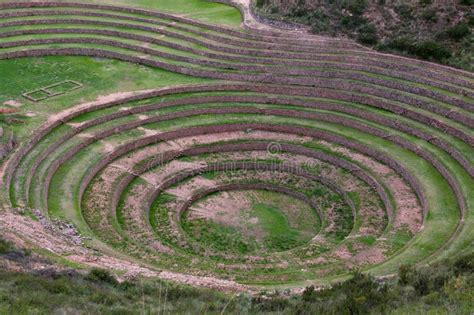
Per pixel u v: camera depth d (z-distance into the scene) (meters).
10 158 37.78
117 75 52.09
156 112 46.44
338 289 24.66
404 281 24.62
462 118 41.81
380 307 21.36
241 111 47.19
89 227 34.12
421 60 48.06
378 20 51.44
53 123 42.66
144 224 35.75
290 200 40.03
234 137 44.97
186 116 46.81
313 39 52.03
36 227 31.34
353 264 31.42
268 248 35.06
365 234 34.97
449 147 39.84
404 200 37.22
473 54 46.72
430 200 35.97
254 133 45.53
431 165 39.62
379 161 41.53
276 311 23.19
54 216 34.00
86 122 43.69
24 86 49.47
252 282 29.09
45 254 27.72
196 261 32.22
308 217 38.34
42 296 22.14
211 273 30.61
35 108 45.28
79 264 27.36
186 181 40.91
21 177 36.59
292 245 35.44
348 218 37.56
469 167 37.41
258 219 37.94
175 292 25.36
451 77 45.22
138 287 25.69
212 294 25.55
